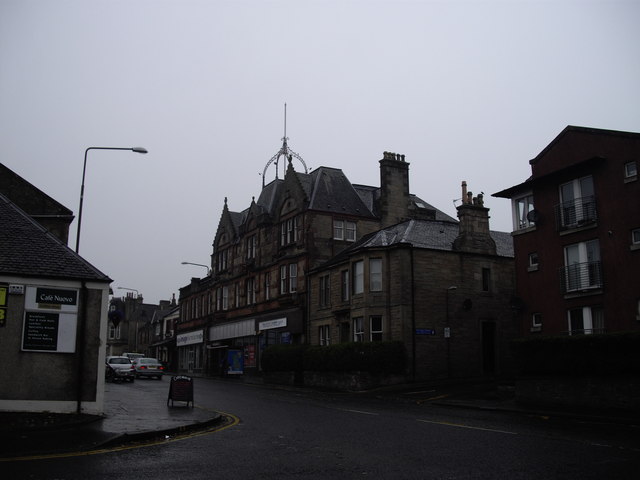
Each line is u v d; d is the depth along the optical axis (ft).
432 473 31.19
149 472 30.91
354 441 42.34
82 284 53.83
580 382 70.49
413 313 109.60
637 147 73.26
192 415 56.08
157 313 313.53
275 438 43.88
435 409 69.10
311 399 85.10
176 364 236.63
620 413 61.16
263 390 108.47
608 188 76.23
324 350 115.03
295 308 142.31
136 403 68.64
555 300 82.38
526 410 65.00
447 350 111.24
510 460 34.65
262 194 182.80
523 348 78.59
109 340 332.60
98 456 35.65
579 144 81.30
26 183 83.41
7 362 50.21
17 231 56.08
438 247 116.88
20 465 32.42
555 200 83.82
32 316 51.60
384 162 151.74
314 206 145.38
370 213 151.64
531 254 87.56
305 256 141.90
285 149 165.48
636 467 32.35
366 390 101.76
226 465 33.09
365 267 114.83
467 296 115.65
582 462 33.86
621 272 73.51
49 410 50.93
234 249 189.57
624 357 65.92
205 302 210.59
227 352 170.09
